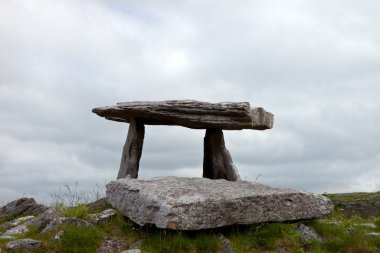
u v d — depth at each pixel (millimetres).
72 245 11266
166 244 11234
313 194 13297
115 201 13648
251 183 14086
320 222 13570
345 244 12328
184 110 16078
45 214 13023
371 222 16312
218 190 12672
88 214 13055
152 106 16281
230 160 17562
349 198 22656
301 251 11633
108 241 11742
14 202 16219
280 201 12602
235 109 15688
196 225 11406
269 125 16844
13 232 12602
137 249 10883
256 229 12148
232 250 11273
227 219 11805
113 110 16766
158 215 11391
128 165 17375
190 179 14109
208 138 17812
